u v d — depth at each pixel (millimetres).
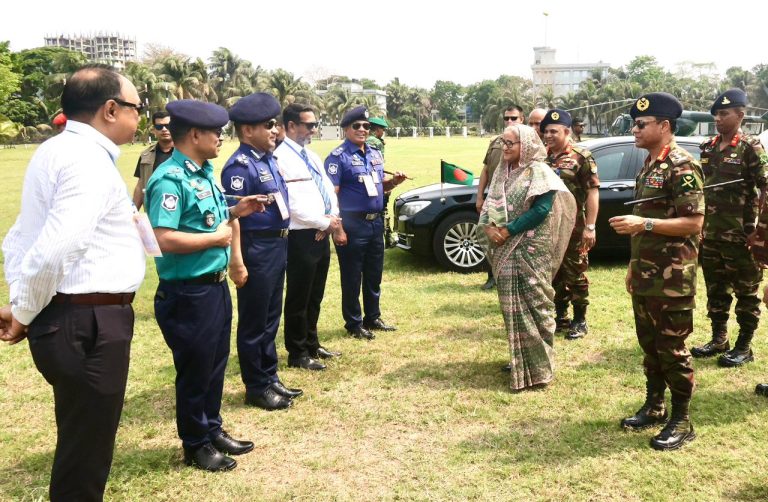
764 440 3221
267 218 3590
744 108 4168
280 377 4215
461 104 114438
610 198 6758
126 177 19859
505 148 3867
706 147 4379
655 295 3098
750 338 4234
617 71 92562
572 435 3318
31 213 2078
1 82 47656
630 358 4414
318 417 3633
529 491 2828
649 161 3205
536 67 117375
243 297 3656
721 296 4332
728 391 3811
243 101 3504
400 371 4289
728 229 4148
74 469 2223
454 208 7082
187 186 2787
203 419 3057
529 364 3914
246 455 3215
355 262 4910
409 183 15414
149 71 54844
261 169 3566
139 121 2283
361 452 3225
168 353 4754
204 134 2812
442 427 3477
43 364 2125
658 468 2977
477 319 5414
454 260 7156
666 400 3697
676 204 3033
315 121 4137
